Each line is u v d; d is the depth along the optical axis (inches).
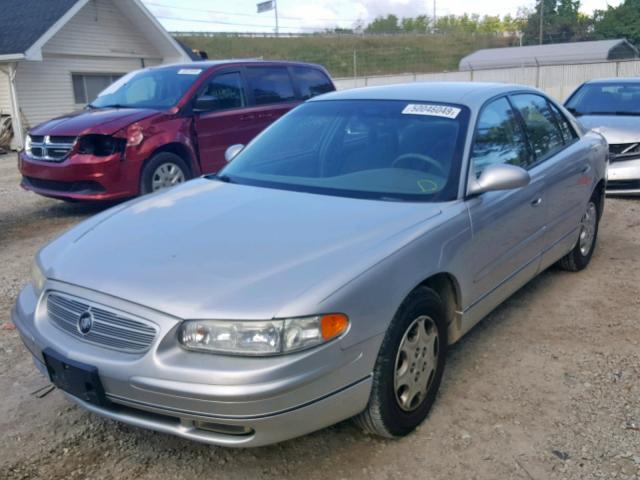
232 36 2790.4
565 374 150.6
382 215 129.5
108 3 819.4
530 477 114.3
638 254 240.2
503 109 172.1
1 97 751.1
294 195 143.5
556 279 214.7
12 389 147.5
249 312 100.5
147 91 338.6
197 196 148.4
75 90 807.7
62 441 127.4
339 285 106.2
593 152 212.8
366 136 160.1
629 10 2768.2
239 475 116.2
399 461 119.3
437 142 151.0
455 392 143.0
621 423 129.9
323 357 103.1
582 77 1405.0
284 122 180.4
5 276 228.2
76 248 127.0
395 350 116.9
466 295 139.2
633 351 161.6
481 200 143.8
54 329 116.0
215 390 98.3
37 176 306.8
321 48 2691.9
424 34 3024.1
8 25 747.4
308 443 124.7
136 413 108.7
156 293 106.3
